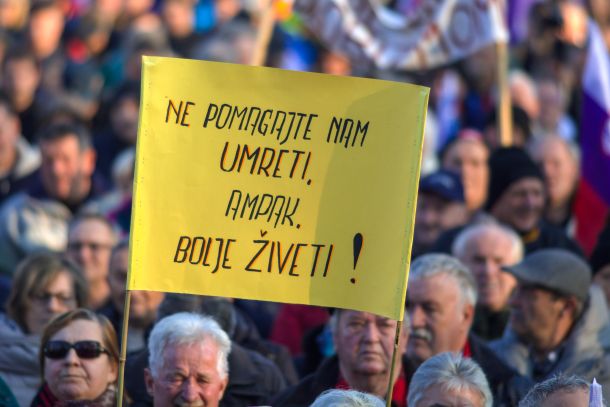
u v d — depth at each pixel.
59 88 39.16
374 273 15.13
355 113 15.18
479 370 15.83
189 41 41.66
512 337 20.12
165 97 15.14
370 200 15.17
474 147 27.12
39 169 29.30
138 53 37.69
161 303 19.47
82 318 17.55
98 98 38.28
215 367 16.55
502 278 21.89
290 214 15.19
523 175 25.64
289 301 15.18
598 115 26.56
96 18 41.25
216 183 15.18
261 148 15.20
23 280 20.81
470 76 36.69
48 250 23.98
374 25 27.16
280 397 18.62
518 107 32.47
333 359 18.69
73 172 28.89
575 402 14.98
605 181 26.39
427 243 24.95
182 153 15.16
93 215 24.50
